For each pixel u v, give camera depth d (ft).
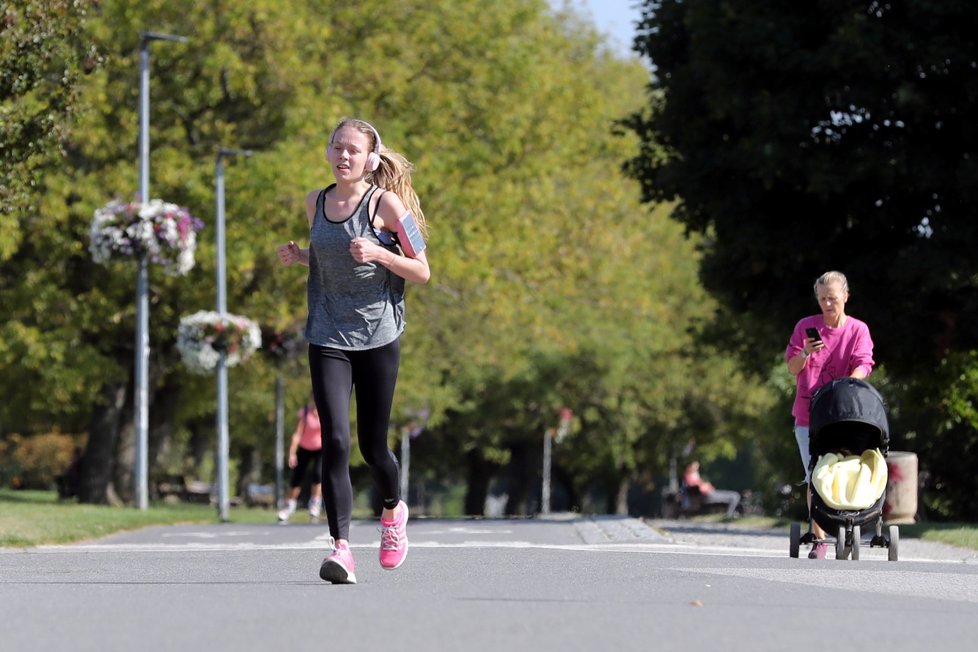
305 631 52.49
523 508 555.69
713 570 82.38
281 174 293.23
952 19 200.23
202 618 56.18
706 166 218.18
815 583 74.69
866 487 99.09
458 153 346.13
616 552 105.81
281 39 305.53
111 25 293.84
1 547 131.03
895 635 53.62
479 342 406.21
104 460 313.73
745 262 218.18
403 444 515.09
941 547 140.56
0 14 156.76
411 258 72.69
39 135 165.07
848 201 209.77
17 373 301.02
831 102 205.26
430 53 351.46
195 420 469.57
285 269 307.58
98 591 68.13
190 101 299.38
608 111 427.33
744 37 205.16
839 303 103.24
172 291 304.30
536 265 385.91
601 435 528.22
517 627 53.78
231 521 214.90
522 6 375.45
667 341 516.73
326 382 72.69
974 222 204.54
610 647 49.21
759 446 345.72
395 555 78.28
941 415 233.55
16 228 272.51
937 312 211.20
